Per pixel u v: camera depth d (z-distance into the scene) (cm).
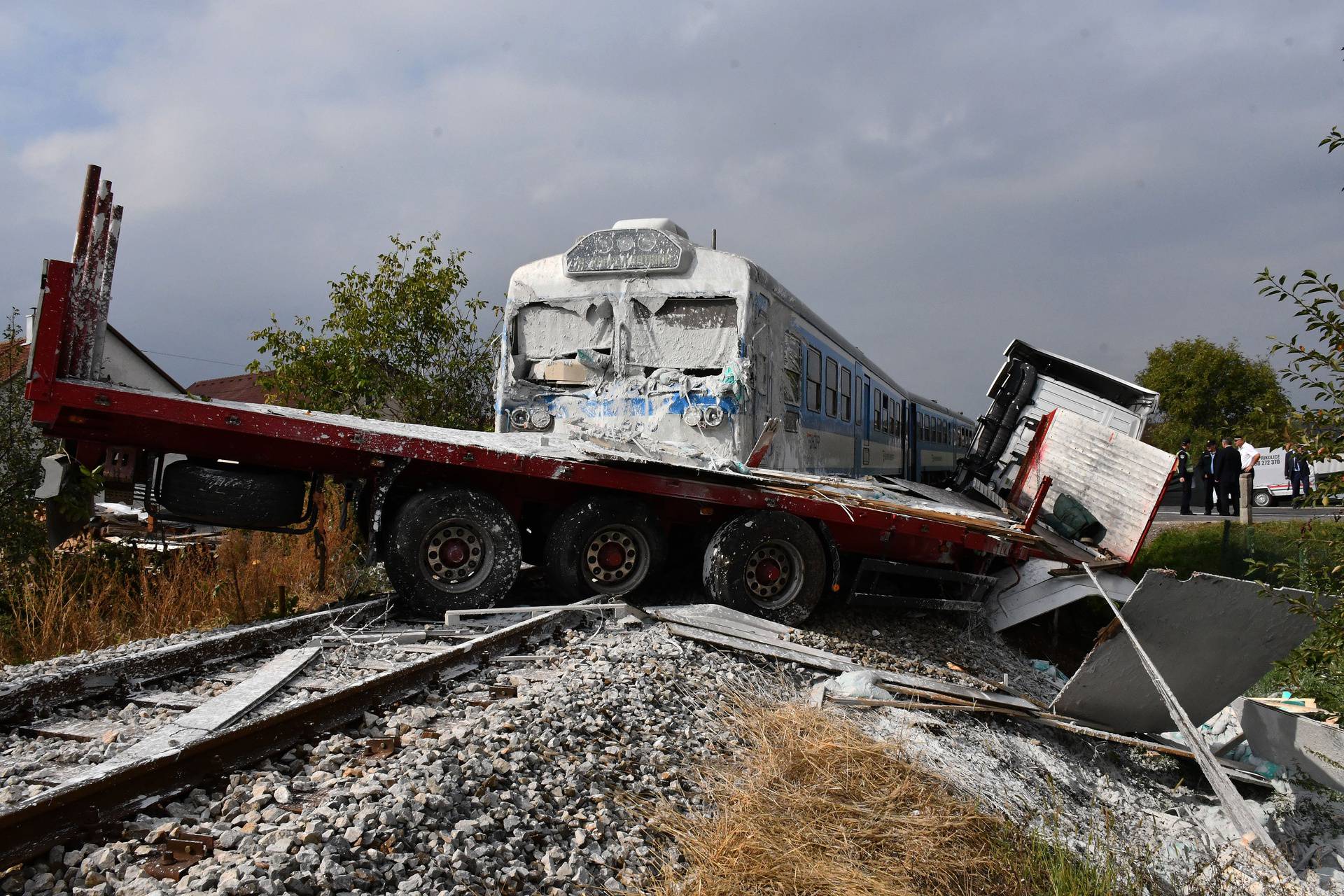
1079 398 1398
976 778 553
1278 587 702
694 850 401
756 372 988
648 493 813
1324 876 600
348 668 568
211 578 936
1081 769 673
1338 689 802
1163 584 652
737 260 988
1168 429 3472
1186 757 714
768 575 869
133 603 881
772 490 863
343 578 1053
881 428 1823
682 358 984
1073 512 1070
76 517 730
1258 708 806
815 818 445
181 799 357
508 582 771
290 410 771
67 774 388
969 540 923
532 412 1001
